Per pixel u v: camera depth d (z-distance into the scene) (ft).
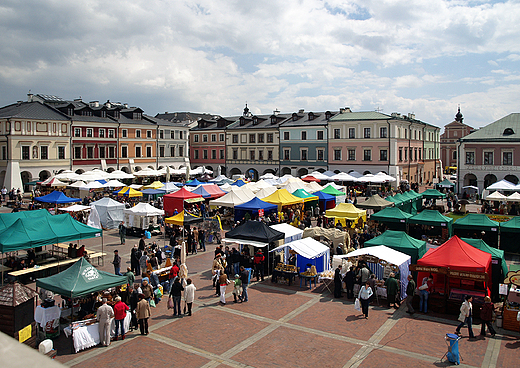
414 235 100.78
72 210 104.01
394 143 205.05
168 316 53.06
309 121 235.40
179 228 95.20
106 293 51.62
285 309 55.67
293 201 115.65
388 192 181.98
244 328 49.03
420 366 39.83
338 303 58.34
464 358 41.63
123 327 46.24
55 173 186.19
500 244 90.89
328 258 74.23
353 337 46.57
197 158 279.28
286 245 67.67
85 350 43.45
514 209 126.93
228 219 120.98
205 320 51.57
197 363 40.37
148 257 73.10
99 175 165.99
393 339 46.11
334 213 102.06
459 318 47.14
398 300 57.06
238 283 58.08
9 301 40.57
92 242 96.17
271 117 249.96
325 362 40.55
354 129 215.31
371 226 102.58
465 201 111.75
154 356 41.88
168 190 140.46
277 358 41.37
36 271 68.13
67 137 191.31
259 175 252.01
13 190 157.58
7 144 170.30
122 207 116.67
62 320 48.93
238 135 259.19
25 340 41.70
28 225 64.18
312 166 230.68
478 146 177.17
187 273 69.31
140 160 228.22
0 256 77.05
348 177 177.88
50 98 233.14
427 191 141.90
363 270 59.82
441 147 359.05
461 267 53.88
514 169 169.58
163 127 241.35
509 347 44.32
